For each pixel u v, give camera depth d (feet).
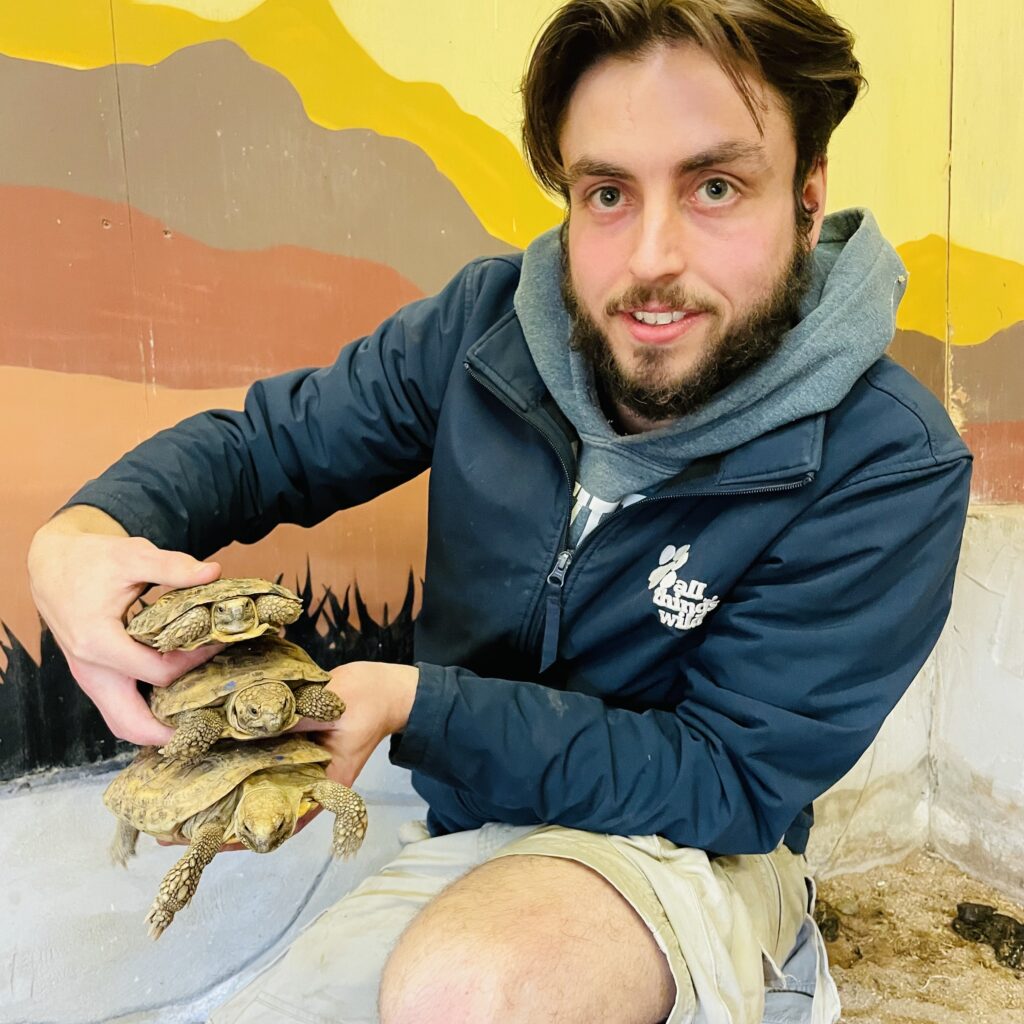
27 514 4.14
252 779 2.67
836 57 3.05
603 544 3.48
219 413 3.94
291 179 4.68
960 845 6.17
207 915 4.57
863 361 3.24
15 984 4.15
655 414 3.32
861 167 6.59
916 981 4.92
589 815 3.24
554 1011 2.73
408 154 5.03
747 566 3.35
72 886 4.28
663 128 2.85
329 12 4.68
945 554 3.27
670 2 2.73
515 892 2.99
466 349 3.90
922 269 7.02
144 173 4.30
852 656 3.19
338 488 4.08
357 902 3.75
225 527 3.80
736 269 3.02
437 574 3.95
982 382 6.86
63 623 2.81
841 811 5.99
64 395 4.20
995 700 5.87
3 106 3.94
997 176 6.66
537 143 3.34
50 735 4.24
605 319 3.20
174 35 4.30
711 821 3.20
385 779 5.09
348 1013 3.34
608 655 3.66
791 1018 3.68
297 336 4.82
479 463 3.72
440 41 5.04
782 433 3.23
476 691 3.10
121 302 4.31
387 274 5.06
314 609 4.87
